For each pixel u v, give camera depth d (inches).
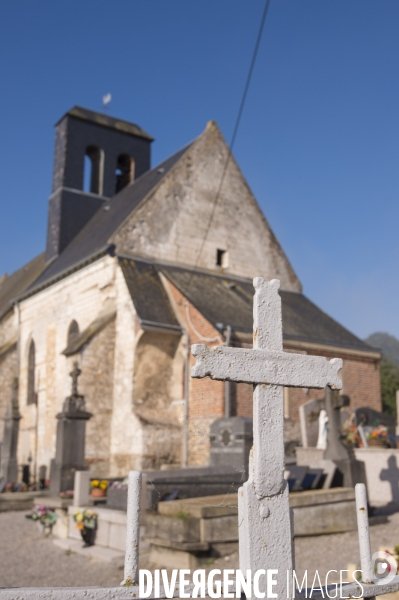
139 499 126.0
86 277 973.8
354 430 555.2
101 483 519.2
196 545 340.2
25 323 1174.3
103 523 440.1
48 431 1020.5
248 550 122.0
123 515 421.7
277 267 1087.0
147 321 813.2
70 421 609.0
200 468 554.3
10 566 405.7
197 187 1021.8
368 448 512.7
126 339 850.8
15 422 881.5
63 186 1215.6
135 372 826.8
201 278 954.1
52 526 511.2
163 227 967.0
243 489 126.2
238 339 789.2
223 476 457.7
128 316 856.3
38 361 1098.7
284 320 916.6
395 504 470.0
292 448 679.1
